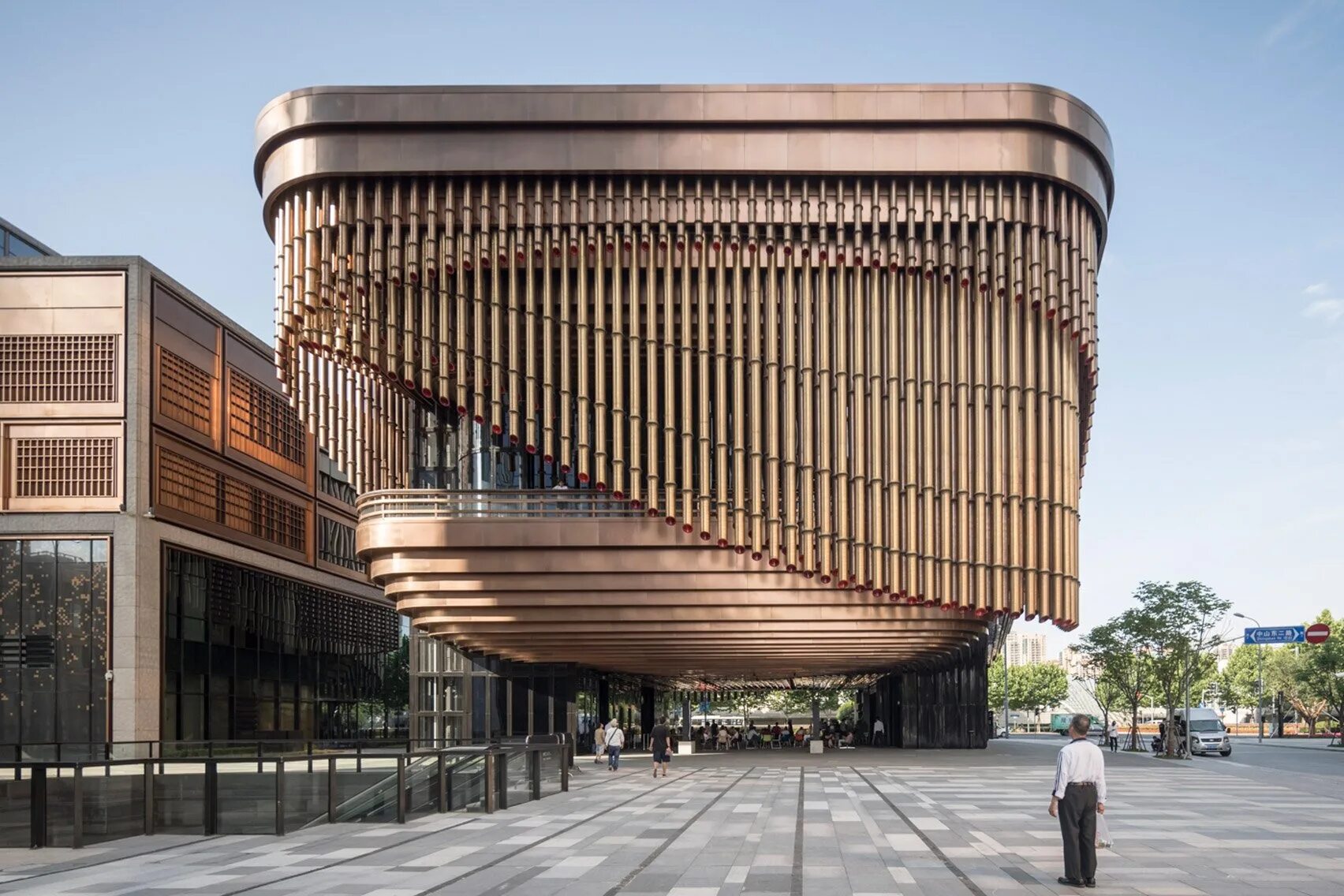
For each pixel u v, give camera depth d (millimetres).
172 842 14617
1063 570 27281
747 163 26359
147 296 36156
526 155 26250
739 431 26703
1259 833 15656
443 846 14156
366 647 56562
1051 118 26594
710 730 56812
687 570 27625
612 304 26688
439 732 38406
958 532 27094
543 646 35000
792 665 44062
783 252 26812
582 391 26562
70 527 34719
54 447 35156
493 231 26844
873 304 27000
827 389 26891
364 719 55844
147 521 35500
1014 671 110375
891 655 37875
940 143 26531
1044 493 27281
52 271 35625
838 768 32375
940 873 11906
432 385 26828
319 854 13414
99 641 34469
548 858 13031
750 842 14461
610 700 48281
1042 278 27219
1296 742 71250
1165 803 20609
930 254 26703
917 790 23391
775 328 26828
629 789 24000
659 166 26312
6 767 14352
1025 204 27234
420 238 26750
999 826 16406
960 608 27859
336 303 26766
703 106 26219
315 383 28688
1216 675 103562
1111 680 55312
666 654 37188
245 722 42656
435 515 28547
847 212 26766
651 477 26688
